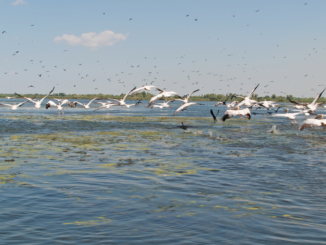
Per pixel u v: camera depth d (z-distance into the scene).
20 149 24.14
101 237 9.24
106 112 86.19
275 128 42.41
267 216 10.98
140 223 10.29
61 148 24.92
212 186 14.61
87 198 12.66
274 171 17.70
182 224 10.23
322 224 10.33
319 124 15.62
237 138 32.38
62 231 9.62
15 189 13.73
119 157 21.42
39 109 100.62
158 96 23.14
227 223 10.34
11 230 9.63
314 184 15.06
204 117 67.31
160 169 17.95
